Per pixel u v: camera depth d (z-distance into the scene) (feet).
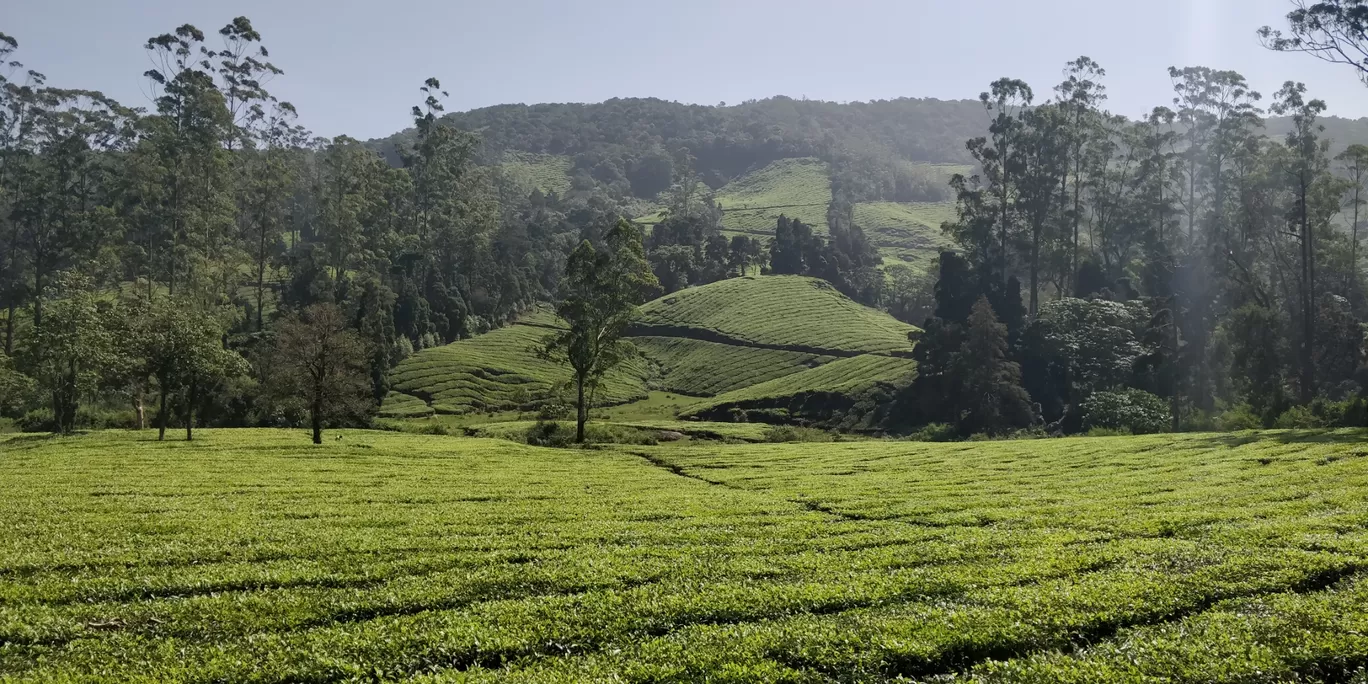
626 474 161.58
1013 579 62.34
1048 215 443.32
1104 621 51.49
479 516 98.43
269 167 442.09
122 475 137.18
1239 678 42.91
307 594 60.59
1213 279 363.15
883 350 462.19
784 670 44.68
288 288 446.19
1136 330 345.10
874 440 292.20
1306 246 345.51
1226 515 88.53
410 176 552.82
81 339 221.66
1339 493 101.14
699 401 425.69
